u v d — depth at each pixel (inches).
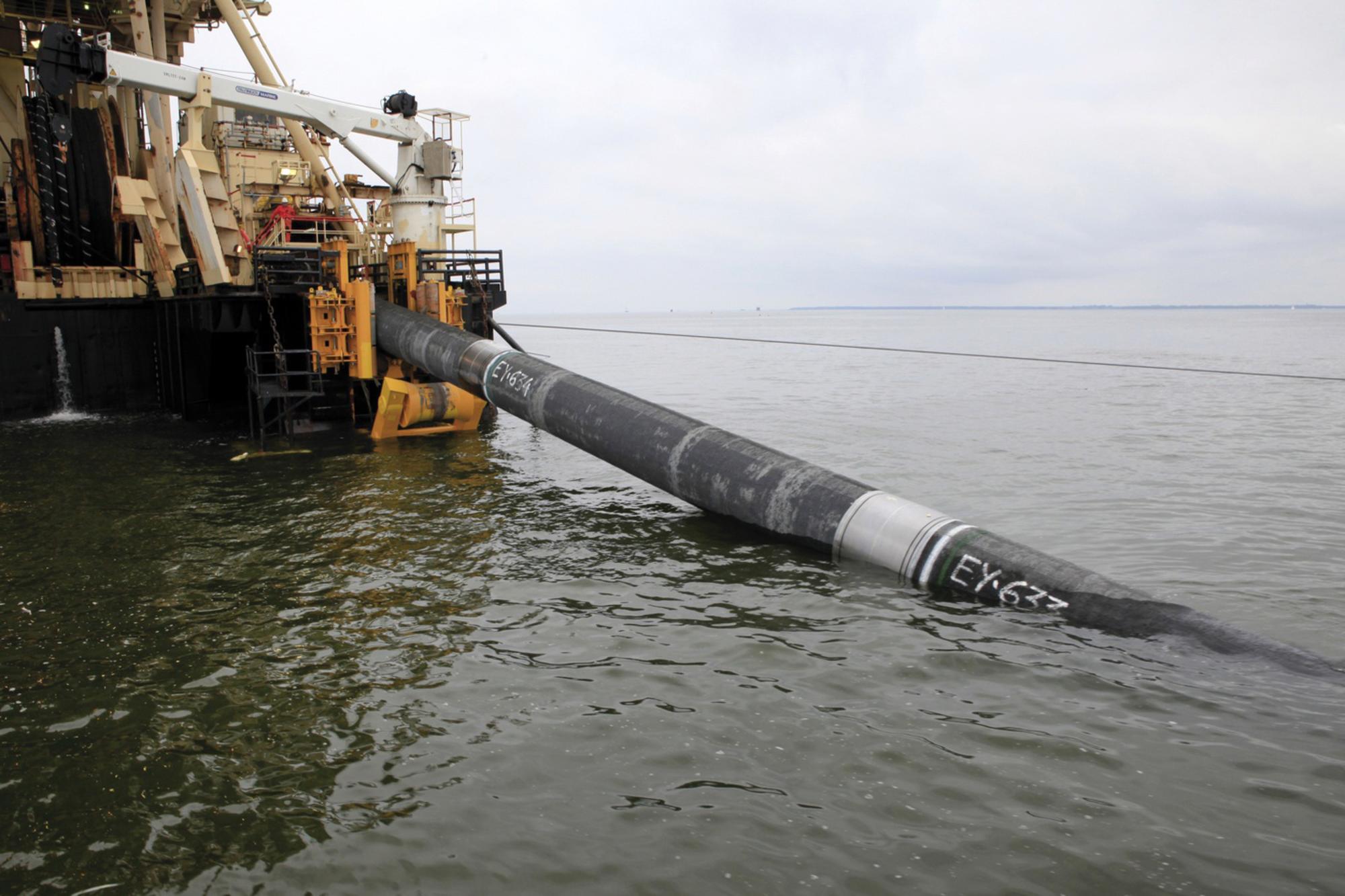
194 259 985.5
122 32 1256.8
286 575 464.4
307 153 1116.5
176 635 383.9
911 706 314.5
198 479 708.7
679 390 1695.4
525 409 700.7
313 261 936.3
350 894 221.1
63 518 586.2
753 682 335.3
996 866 228.8
